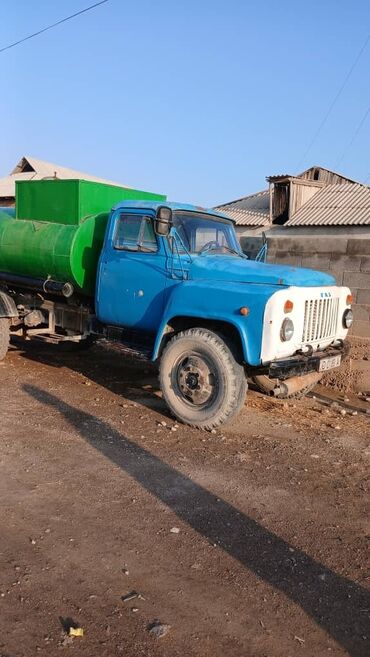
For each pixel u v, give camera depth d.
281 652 2.72
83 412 6.26
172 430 5.83
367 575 3.43
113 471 4.69
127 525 3.82
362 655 2.75
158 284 6.47
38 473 4.57
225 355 5.72
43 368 8.41
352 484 4.75
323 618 2.99
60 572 3.24
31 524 3.76
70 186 7.38
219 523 3.93
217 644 2.74
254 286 5.69
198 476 4.69
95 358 9.42
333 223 15.70
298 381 6.33
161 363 6.13
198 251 6.60
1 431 5.48
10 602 2.95
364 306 9.27
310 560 3.54
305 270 6.28
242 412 6.64
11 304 8.41
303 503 4.32
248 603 3.07
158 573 3.29
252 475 4.79
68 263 7.21
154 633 2.78
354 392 8.14
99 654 2.63
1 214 8.45
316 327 6.00
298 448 5.53
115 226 6.89
